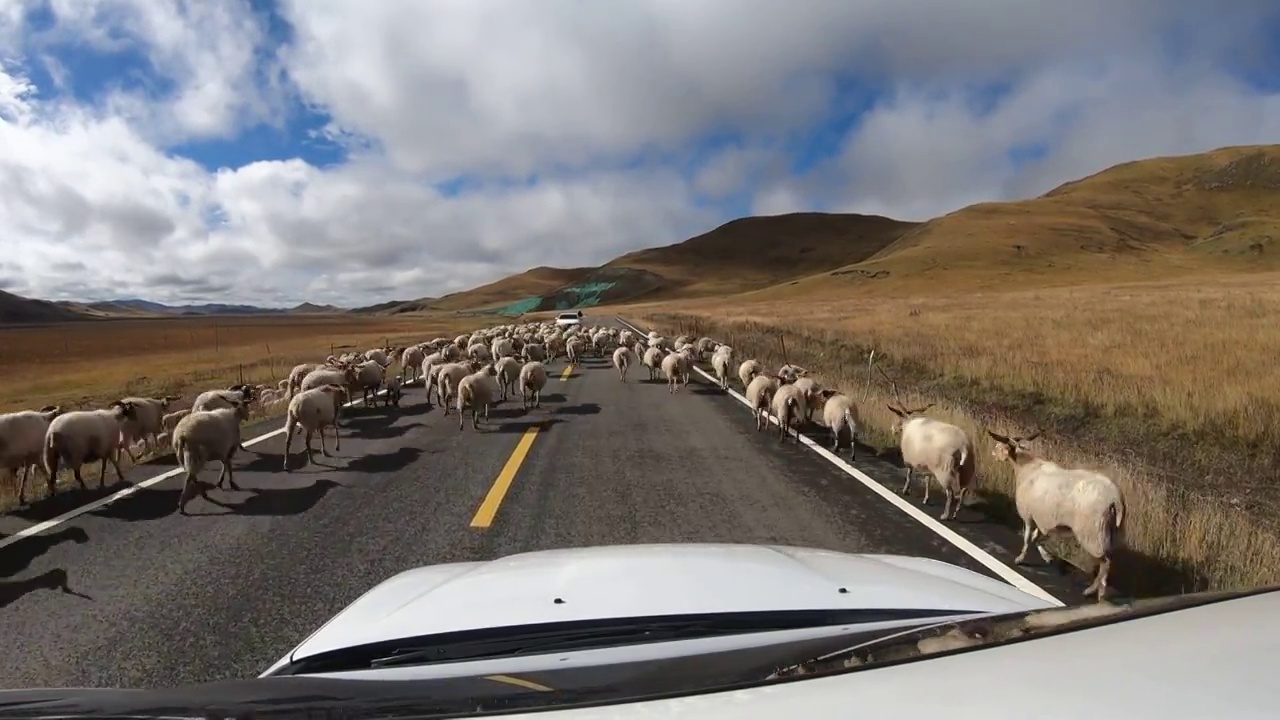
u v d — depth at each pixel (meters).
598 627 2.49
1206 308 38.41
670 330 48.31
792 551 3.61
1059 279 126.06
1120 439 12.19
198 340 72.44
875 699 1.31
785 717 1.28
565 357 32.06
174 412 14.27
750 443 11.79
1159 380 14.48
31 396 25.42
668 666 1.80
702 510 7.71
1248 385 13.21
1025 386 16.19
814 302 103.44
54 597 5.47
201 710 1.57
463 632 2.43
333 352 36.91
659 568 3.07
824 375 18.89
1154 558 6.05
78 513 7.95
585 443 11.82
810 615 2.58
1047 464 6.09
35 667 4.35
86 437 9.09
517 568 3.16
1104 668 1.37
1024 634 1.62
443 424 14.14
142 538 6.96
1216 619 1.64
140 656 4.47
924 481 9.05
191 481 8.23
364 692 1.77
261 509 8.01
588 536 6.81
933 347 24.30
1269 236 147.88
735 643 2.19
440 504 8.08
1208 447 11.00
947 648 1.57
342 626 2.70
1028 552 6.30
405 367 23.16
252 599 5.38
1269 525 7.34
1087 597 5.29
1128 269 136.12
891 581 3.04
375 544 6.68
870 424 12.79
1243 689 1.25
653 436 12.45
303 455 11.17
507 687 1.75
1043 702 1.24
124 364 42.34
